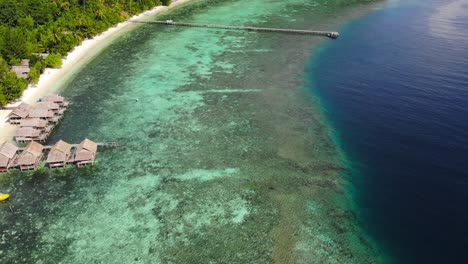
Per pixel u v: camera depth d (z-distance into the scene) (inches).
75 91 2482.8
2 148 1753.2
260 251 1382.9
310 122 2194.9
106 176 1728.6
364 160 1876.2
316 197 1638.8
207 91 2513.5
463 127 2082.9
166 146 1945.1
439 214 1546.5
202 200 1605.6
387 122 2177.7
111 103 2342.5
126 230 1457.9
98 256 1352.1
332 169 1812.3
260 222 1504.7
